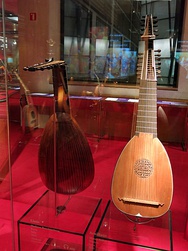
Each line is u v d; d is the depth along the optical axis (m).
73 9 2.79
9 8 2.14
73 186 1.37
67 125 1.31
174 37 2.26
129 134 2.00
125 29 2.44
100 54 2.61
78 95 2.25
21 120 2.00
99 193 1.60
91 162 1.42
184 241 1.39
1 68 1.89
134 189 1.21
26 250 1.37
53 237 1.35
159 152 1.21
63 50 2.75
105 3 2.56
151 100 1.18
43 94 2.09
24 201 1.73
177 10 2.24
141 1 2.37
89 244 1.35
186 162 1.71
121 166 1.23
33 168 1.89
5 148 1.95
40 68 1.23
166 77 2.19
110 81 2.43
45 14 2.65
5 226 1.54
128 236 1.35
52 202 1.54
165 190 1.19
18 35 2.30
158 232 1.39
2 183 1.88
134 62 2.45
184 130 1.84
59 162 1.32
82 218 1.44
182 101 2.01
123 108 2.02
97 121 2.04
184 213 1.50
